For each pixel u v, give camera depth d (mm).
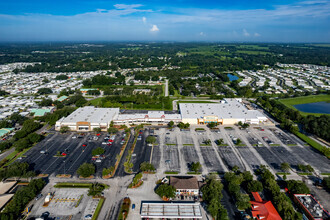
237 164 121438
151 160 123750
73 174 109875
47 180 104938
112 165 118188
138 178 102562
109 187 100875
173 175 110688
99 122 163250
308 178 110375
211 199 88938
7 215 77500
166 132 160875
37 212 85562
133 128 167750
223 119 177125
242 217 84750
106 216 84312
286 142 148625
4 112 194875
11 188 98375
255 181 98000
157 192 93812
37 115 190625
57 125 162875
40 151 131375
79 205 89625
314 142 149000
